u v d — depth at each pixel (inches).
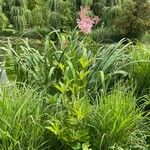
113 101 130.7
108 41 534.9
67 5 571.2
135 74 172.6
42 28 514.0
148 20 550.9
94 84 156.3
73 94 132.7
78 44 175.8
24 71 163.2
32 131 116.9
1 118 116.1
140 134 131.7
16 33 512.7
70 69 151.2
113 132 123.3
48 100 132.5
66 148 123.3
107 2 607.8
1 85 141.7
